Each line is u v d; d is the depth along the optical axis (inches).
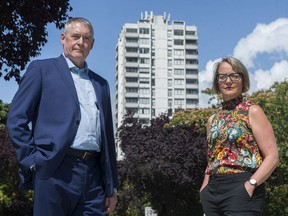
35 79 151.3
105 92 164.1
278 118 517.7
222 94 170.1
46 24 546.9
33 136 151.2
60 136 146.5
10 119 148.4
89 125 151.6
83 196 149.4
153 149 786.2
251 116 161.0
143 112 6097.4
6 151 787.4
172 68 6250.0
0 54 538.9
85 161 150.3
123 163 808.9
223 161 159.8
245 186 153.9
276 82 622.5
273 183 653.9
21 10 525.7
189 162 764.0
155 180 795.4
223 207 157.9
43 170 144.8
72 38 158.6
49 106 150.3
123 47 6186.0
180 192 812.6
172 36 6284.5
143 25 6210.6
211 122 171.9
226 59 169.8
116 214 1057.5
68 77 154.5
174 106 6195.9
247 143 159.0
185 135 789.2
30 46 542.0
